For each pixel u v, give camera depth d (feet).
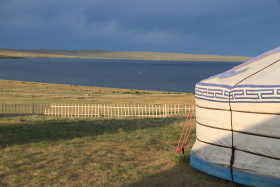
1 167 23.15
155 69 533.14
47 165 23.81
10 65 515.50
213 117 21.31
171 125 43.37
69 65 593.42
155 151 28.66
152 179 21.06
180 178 21.27
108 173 22.22
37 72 352.90
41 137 34.01
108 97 101.55
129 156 26.73
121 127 41.75
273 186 18.07
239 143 19.93
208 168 21.48
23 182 20.18
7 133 35.68
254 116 18.89
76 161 24.89
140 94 117.39
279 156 18.10
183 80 288.30
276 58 22.35
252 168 19.16
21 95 103.40
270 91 17.67
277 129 17.90
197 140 24.08
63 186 19.58
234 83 20.07
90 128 40.24
